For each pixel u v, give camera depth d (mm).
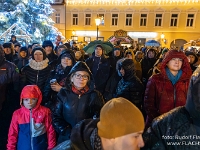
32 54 3176
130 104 875
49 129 2150
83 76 1919
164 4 25375
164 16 25703
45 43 4594
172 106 2004
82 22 27703
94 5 26953
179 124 1033
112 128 820
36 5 13000
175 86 2023
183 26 25469
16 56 5609
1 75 2811
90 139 954
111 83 3781
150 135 1105
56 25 27938
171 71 2072
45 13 14172
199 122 986
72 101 1940
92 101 1949
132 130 819
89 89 2004
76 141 995
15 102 3119
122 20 26672
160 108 2051
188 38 25609
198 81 943
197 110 948
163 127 1070
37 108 2127
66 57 2889
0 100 2840
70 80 2010
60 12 27656
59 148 1061
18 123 2084
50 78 2916
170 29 25828
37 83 3078
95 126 1021
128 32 26766
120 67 2750
